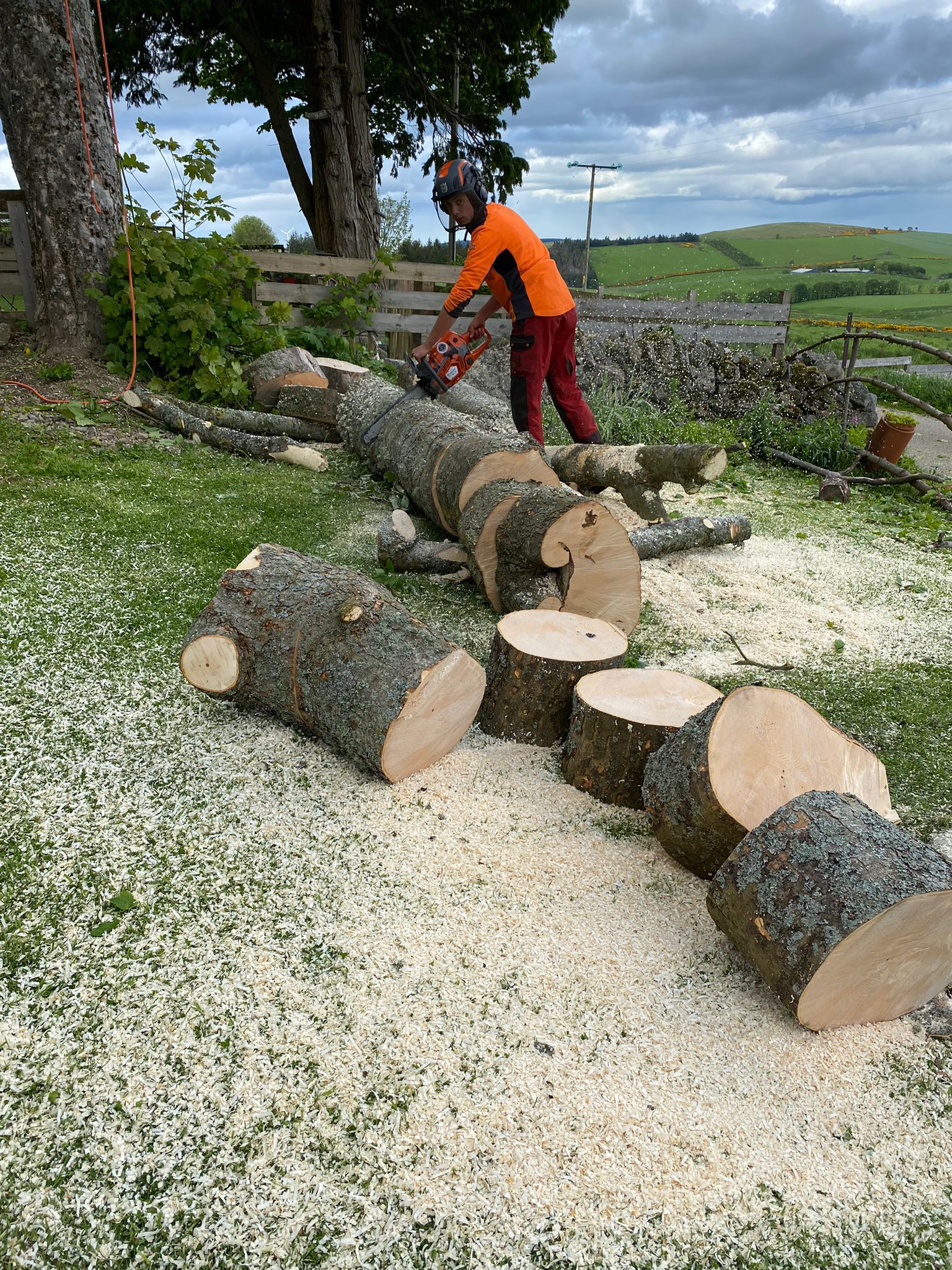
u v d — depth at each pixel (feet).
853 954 5.69
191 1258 4.56
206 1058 5.66
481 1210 4.82
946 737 10.07
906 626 13.38
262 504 16.66
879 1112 5.56
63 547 13.61
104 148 21.31
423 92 40.70
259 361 22.30
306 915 6.93
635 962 6.64
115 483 16.60
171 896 7.07
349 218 36.65
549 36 39.47
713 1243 4.74
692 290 31.45
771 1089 5.65
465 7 36.91
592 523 11.59
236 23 34.76
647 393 27.55
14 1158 5.00
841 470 24.25
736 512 19.65
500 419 21.63
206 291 22.89
